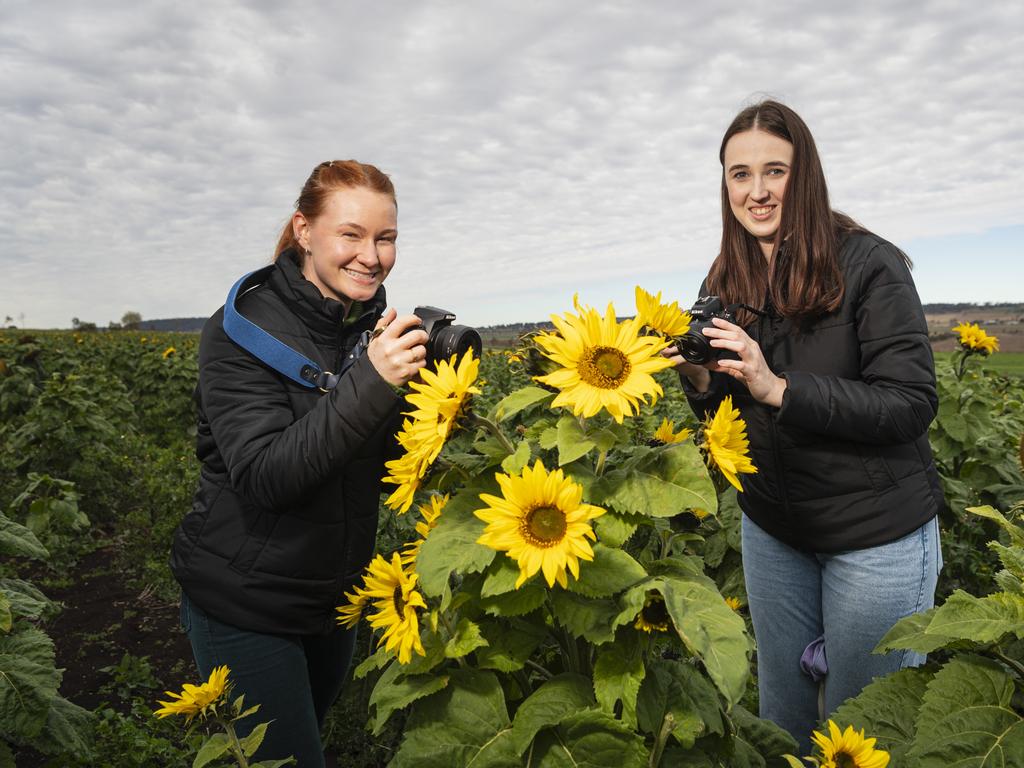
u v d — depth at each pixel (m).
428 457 1.45
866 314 2.27
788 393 2.15
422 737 1.53
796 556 2.61
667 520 1.77
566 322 1.41
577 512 1.30
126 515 6.93
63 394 7.41
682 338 2.08
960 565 3.95
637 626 1.49
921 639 1.82
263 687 2.18
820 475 2.37
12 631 2.92
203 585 2.15
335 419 1.89
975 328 4.43
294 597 2.17
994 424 4.58
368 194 2.15
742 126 2.42
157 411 11.40
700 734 1.58
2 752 2.71
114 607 5.31
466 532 1.48
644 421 1.97
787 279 2.38
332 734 3.48
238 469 2.00
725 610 1.42
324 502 2.16
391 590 1.61
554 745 1.48
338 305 2.22
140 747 3.42
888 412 2.17
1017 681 1.78
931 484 2.42
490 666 1.55
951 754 1.66
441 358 1.86
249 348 2.07
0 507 6.29
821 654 2.62
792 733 2.77
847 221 2.42
